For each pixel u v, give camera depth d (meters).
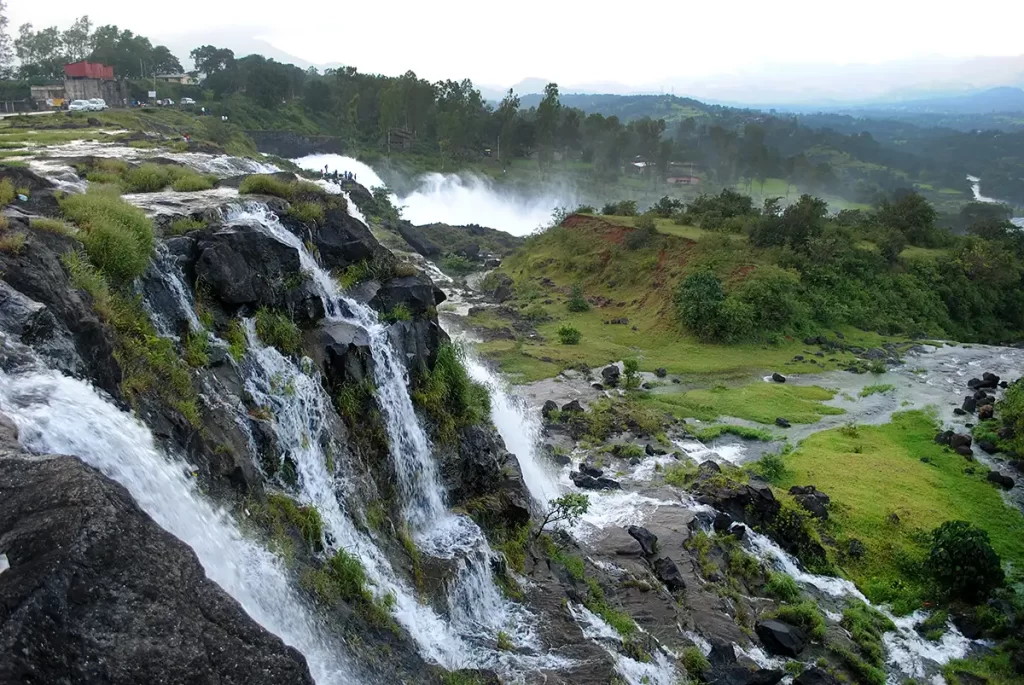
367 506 16.73
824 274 58.53
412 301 22.86
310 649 11.02
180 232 17.19
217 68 137.88
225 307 16.84
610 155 145.50
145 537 7.30
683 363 46.53
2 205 14.23
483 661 15.16
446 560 17.48
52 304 11.34
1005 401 38.66
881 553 25.59
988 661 20.92
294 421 16.16
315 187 23.38
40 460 7.50
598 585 20.66
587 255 68.69
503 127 140.75
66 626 6.24
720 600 21.28
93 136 43.12
